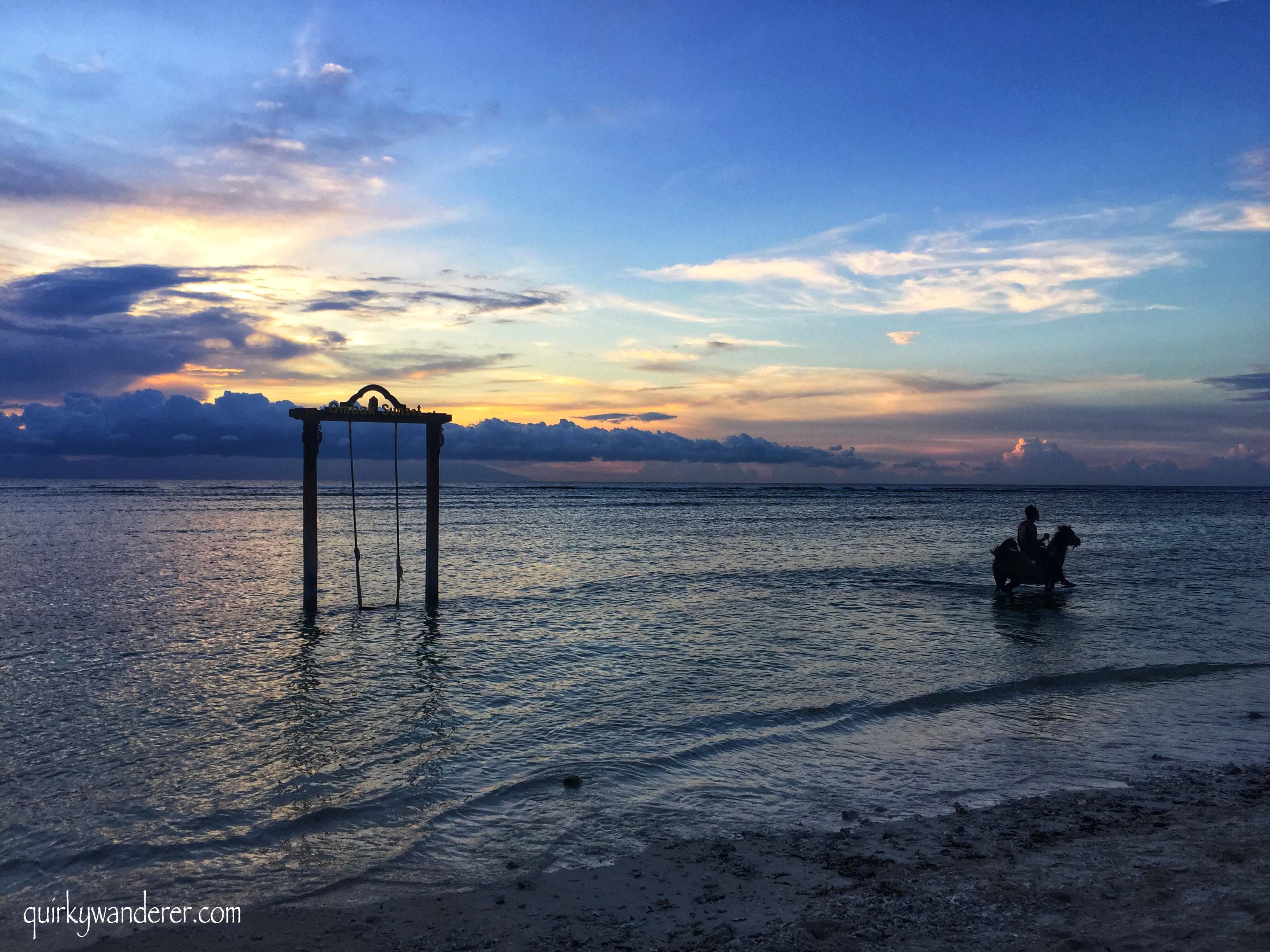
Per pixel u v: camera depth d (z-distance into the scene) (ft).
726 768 27.58
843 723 32.60
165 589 68.69
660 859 20.65
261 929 17.33
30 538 117.91
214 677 39.93
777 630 52.08
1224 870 18.90
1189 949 14.94
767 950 15.78
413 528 145.07
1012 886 18.45
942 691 36.88
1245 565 89.56
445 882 19.52
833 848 21.15
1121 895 17.69
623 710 34.45
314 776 26.61
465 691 37.50
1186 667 41.34
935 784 26.08
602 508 243.60
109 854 21.01
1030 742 30.35
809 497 382.01
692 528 150.82
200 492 340.39
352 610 59.21
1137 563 91.45
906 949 15.56
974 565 89.35
